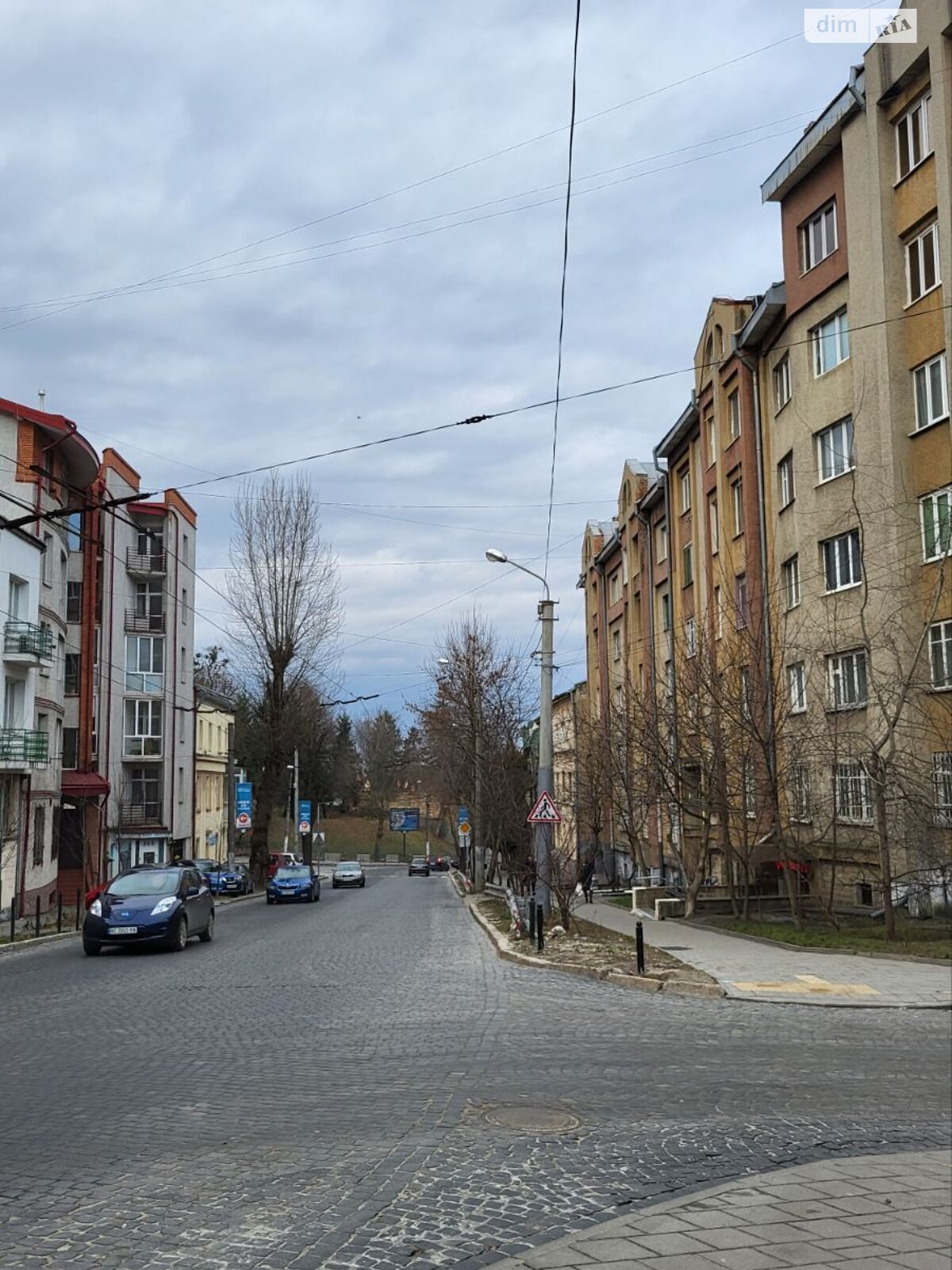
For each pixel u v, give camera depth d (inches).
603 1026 463.8
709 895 1083.3
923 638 734.5
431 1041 416.2
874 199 868.6
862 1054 412.8
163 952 794.2
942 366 815.7
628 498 1812.3
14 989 581.9
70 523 1572.3
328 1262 186.7
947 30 799.7
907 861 828.0
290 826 3762.3
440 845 4301.2
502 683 1662.2
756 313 1067.9
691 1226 209.2
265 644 1894.7
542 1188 230.7
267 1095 317.7
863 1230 209.3
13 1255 189.3
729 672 922.7
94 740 1812.3
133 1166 243.4
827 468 959.6
